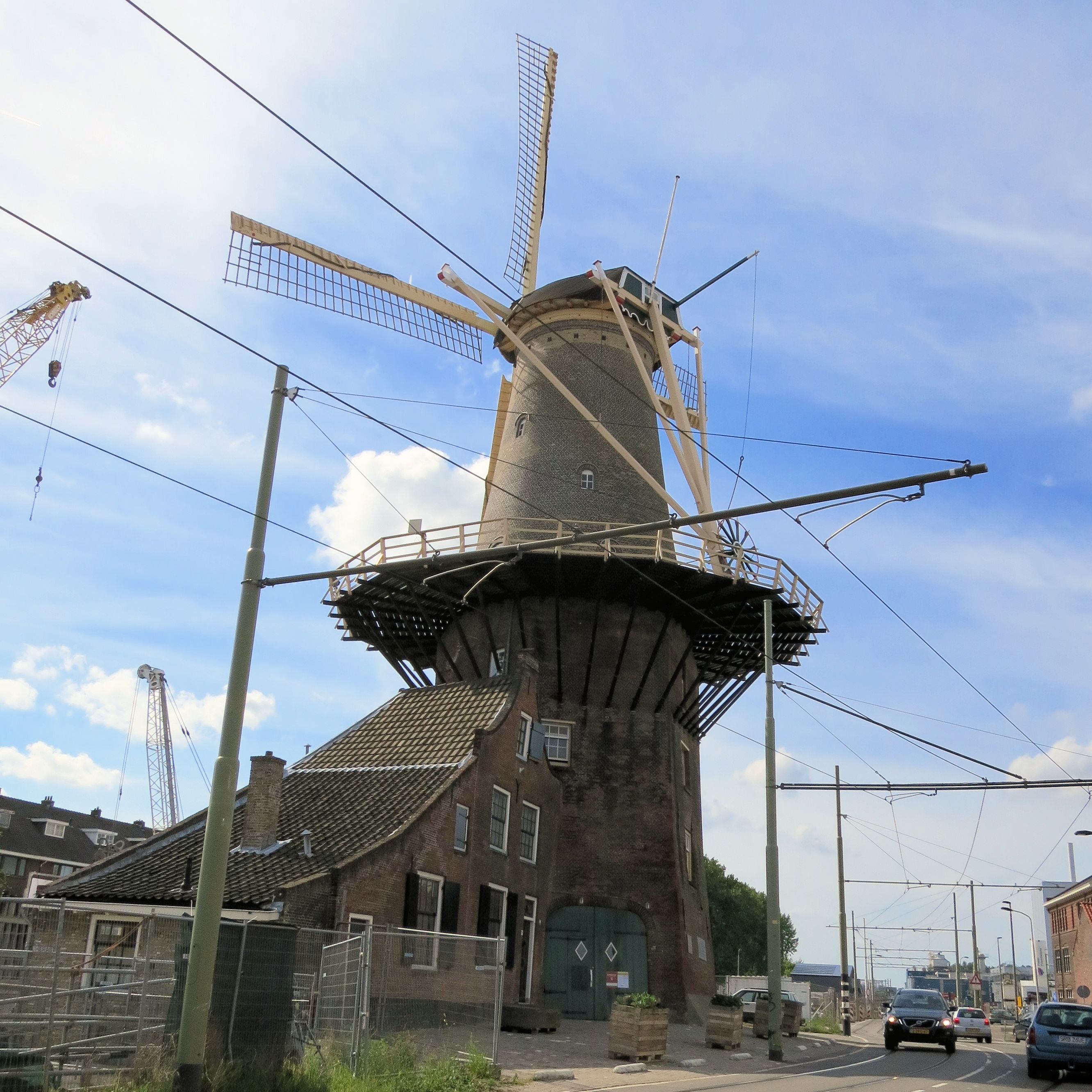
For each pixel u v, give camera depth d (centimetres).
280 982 1411
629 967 2967
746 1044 2664
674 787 3191
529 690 2819
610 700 3181
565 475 3341
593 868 3028
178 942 1339
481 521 3009
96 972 1509
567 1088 1523
